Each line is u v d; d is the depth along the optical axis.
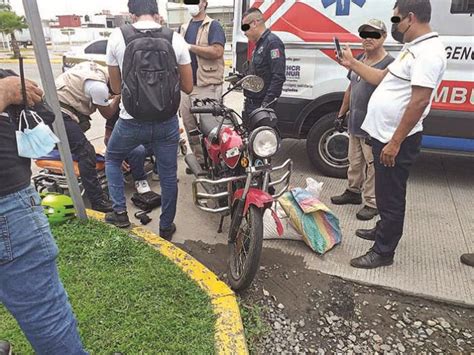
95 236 3.19
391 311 2.68
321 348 2.39
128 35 2.75
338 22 4.33
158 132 2.98
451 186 4.57
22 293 1.51
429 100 2.47
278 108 4.76
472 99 4.04
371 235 3.46
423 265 3.10
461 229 3.62
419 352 2.36
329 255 3.23
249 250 2.61
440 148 4.32
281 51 3.79
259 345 2.40
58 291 1.63
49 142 1.50
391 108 2.65
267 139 2.57
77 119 3.64
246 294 2.80
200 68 4.37
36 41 2.71
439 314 2.65
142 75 2.66
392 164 2.68
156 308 2.46
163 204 3.30
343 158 4.66
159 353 2.13
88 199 4.26
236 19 4.91
